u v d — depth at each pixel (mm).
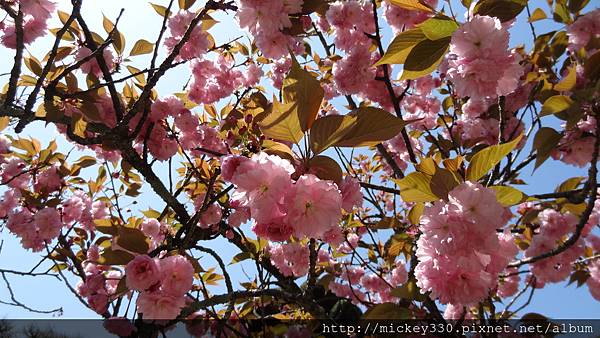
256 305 3961
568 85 2730
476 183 1592
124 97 3887
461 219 1551
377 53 3652
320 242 4617
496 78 1885
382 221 3799
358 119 1523
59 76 2969
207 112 4746
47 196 4555
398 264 4984
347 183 1744
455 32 1912
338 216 1503
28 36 3607
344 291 5305
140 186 4980
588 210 2637
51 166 4684
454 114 4727
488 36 1879
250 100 4652
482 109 4168
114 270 3836
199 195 4117
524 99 3902
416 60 2088
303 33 3148
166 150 3582
